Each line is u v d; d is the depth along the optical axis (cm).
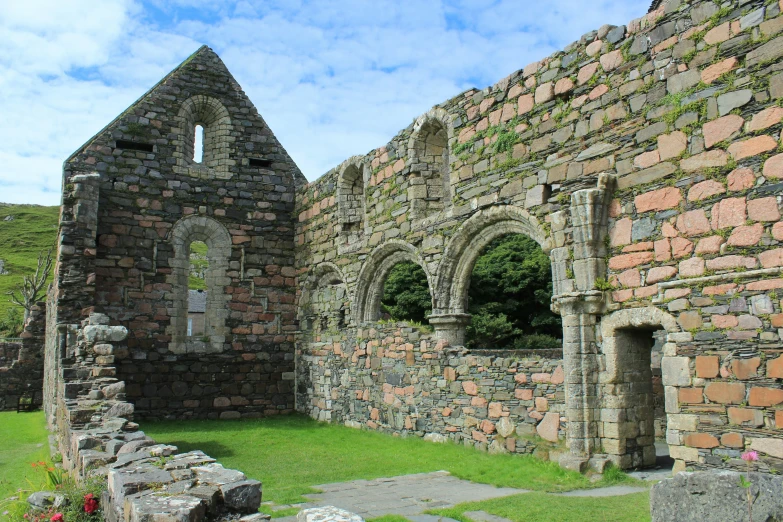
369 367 1762
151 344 2005
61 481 902
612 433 1101
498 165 1384
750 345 915
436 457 1309
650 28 1101
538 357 1251
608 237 1139
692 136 1018
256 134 2253
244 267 2166
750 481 498
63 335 1644
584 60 1216
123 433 927
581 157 1198
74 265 1828
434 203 1659
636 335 1138
